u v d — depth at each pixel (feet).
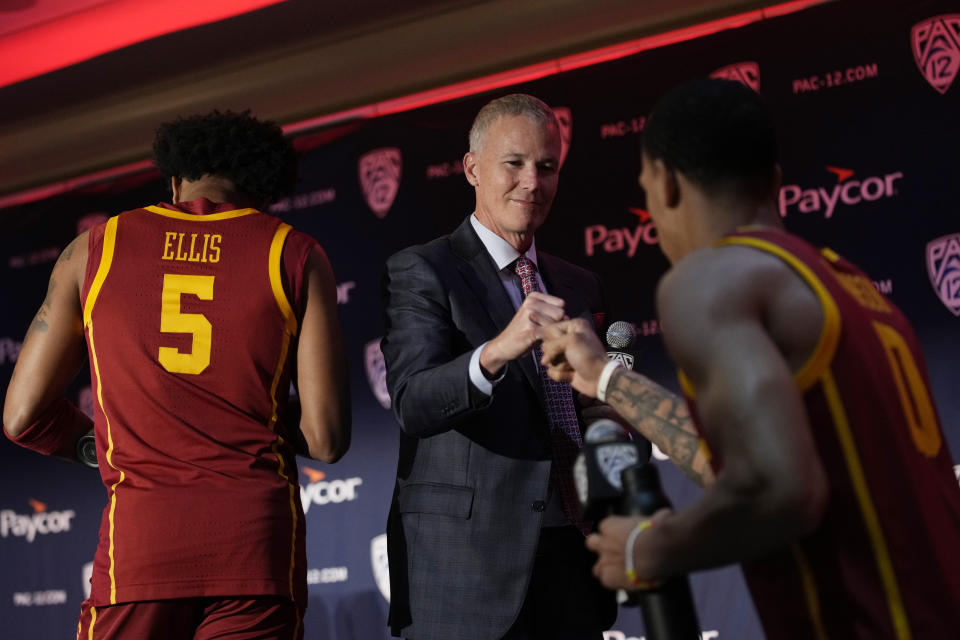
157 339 6.26
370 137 15.33
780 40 12.80
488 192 7.64
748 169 3.98
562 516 7.06
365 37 14.79
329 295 6.69
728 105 3.99
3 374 17.25
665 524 3.67
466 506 6.95
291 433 6.82
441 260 7.51
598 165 13.64
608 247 13.35
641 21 13.47
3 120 17.08
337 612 14.19
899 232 11.78
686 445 4.34
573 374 5.00
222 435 6.22
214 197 6.98
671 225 4.14
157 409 6.18
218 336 6.30
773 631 3.77
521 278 7.64
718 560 3.54
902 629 3.53
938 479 3.93
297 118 15.80
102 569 6.13
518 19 13.92
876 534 3.59
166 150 7.13
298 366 6.57
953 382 11.32
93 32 15.34
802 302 3.65
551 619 6.98
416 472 7.23
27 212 17.62
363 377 14.69
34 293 17.34
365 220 15.12
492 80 14.66
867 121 12.15
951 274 11.47
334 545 14.37
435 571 6.93
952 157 11.68
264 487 6.21
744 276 3.62
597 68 13.88
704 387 3.55
